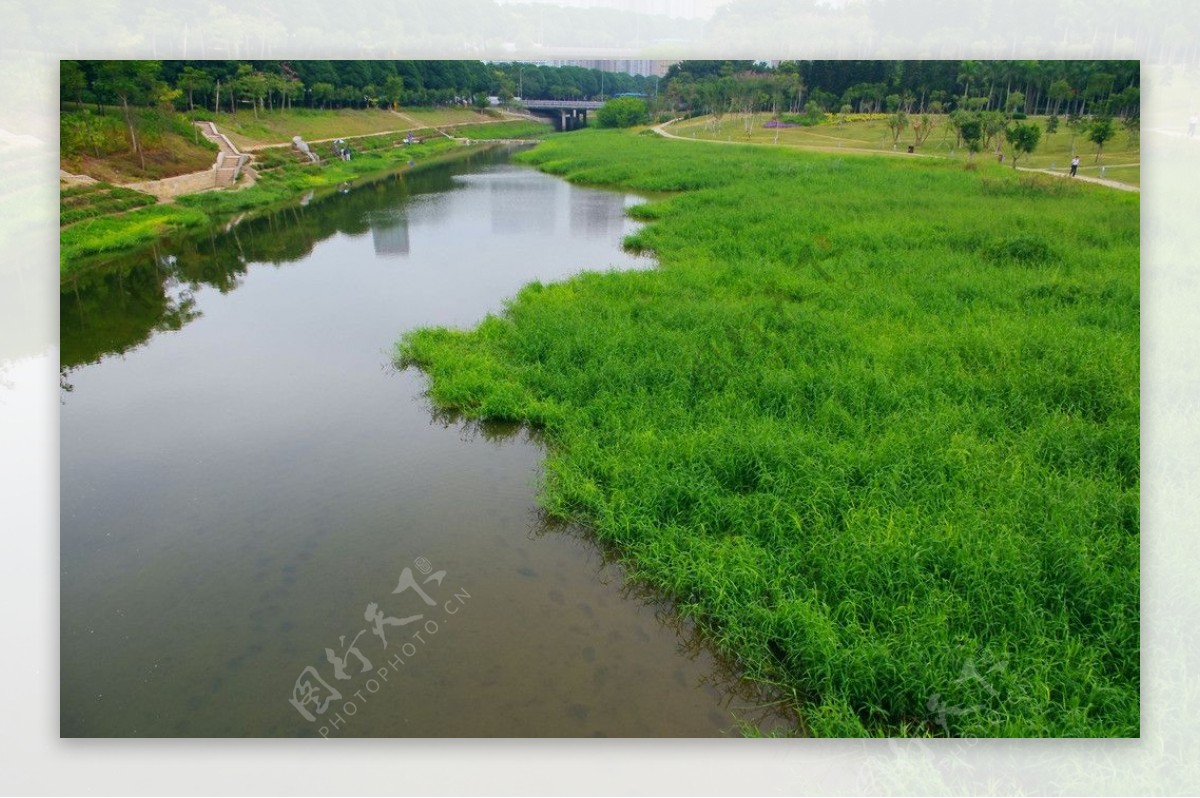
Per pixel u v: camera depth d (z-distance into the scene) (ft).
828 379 22.97
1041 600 14.46
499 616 15.67
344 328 34.40
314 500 19.86
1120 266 33.35
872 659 13.33
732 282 35.60
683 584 15.96
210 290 41.65
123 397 26.81
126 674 14.20
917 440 19.44
